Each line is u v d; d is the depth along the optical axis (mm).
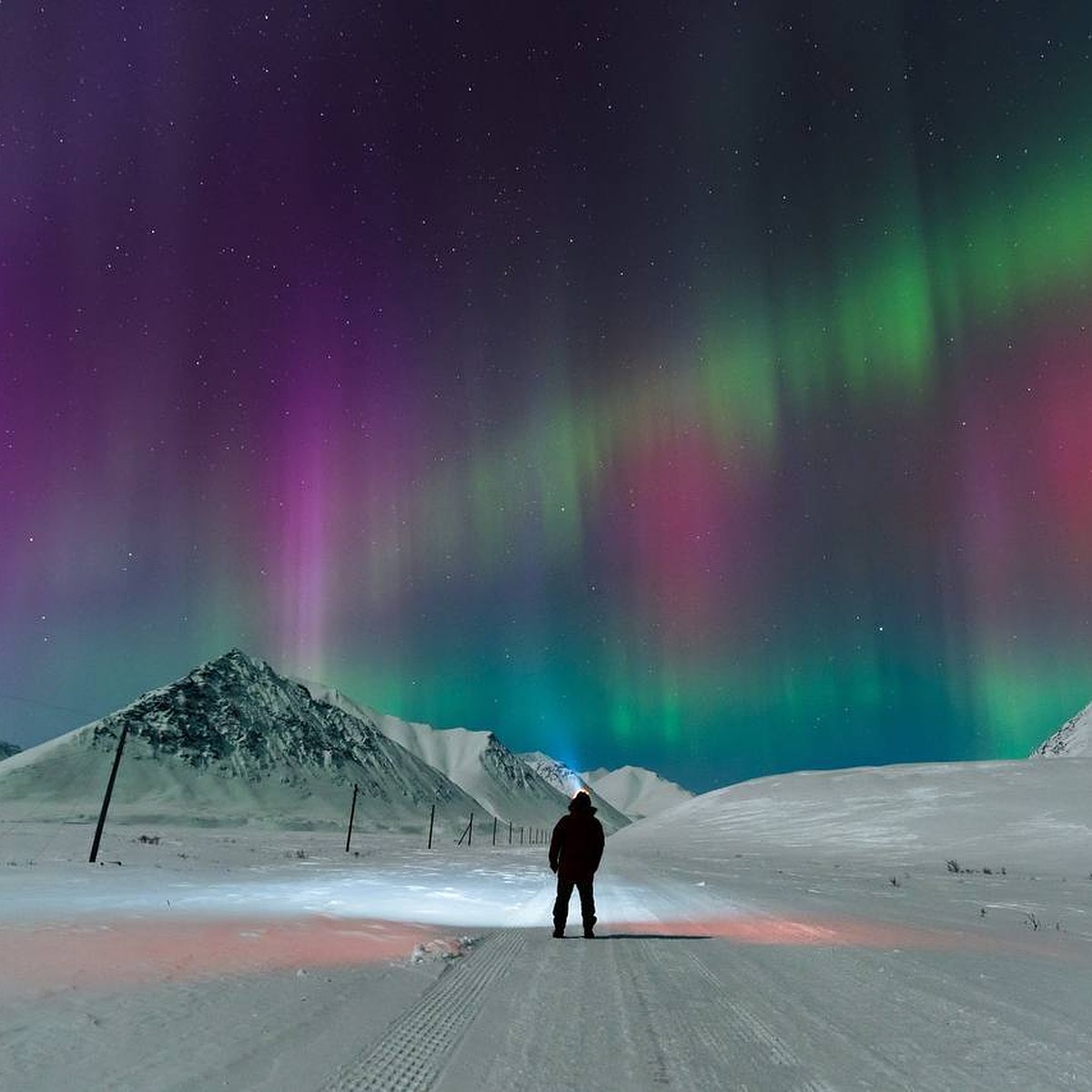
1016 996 6051
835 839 55406
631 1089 3688
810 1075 3982
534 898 15195
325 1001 5168
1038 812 52844
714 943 8977
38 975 5469
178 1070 3623
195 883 15555
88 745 179750
